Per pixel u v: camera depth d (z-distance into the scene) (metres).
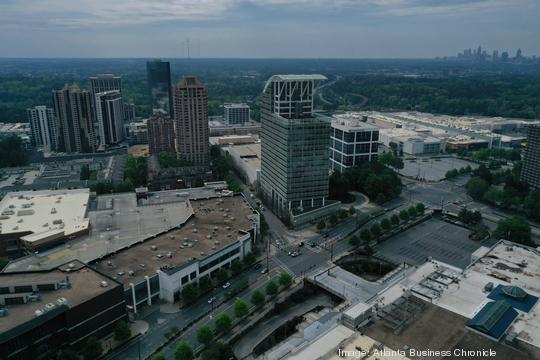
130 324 189.75
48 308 163.38
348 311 155.38
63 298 169.00
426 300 170.62
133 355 170.00
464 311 162.38
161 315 197.00
